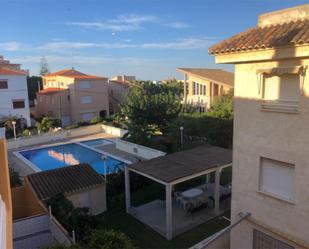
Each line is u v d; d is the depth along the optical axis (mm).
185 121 29875
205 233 14883
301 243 8852
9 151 33688
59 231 12594
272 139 9195
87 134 42812
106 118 50875
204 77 40000
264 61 9055
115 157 30297
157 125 36031
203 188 19844
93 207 17531
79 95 52625
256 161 9742
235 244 10984
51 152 34781
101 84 55031
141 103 35031
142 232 15125
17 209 17172
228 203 17812
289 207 9062
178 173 15164
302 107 8336
